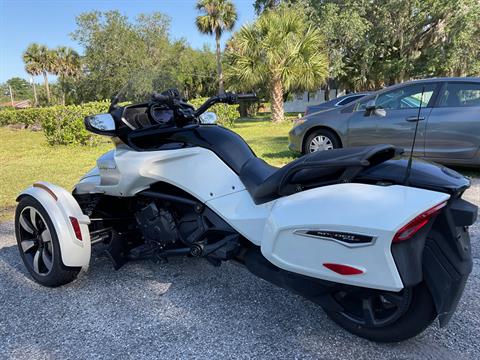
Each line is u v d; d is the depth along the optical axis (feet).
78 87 119.34
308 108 32.32
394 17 79.15
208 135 9.11
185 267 11.11
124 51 107.14
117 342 7.91
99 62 107.45
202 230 8.95
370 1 79.92
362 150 6.95
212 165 8.90
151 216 9.56
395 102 20.48
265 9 99.40
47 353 7.64
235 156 8.97
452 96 18.80
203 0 101.19
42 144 43.83
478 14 70.23
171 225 9.41
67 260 9.68
